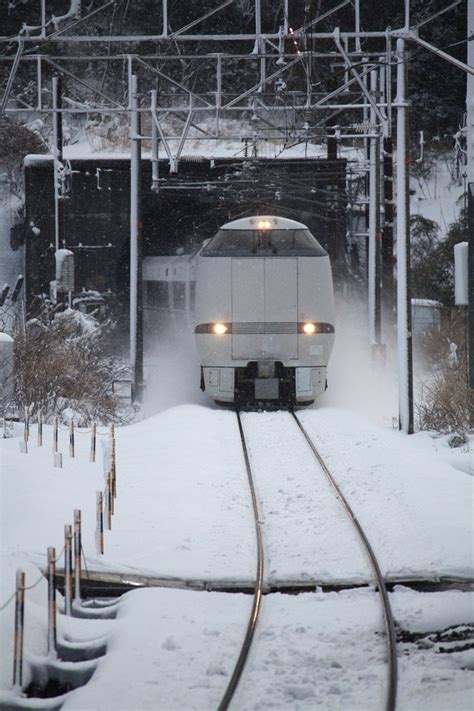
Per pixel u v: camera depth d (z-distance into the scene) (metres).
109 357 103.19
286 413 84.44
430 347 115.06
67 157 139.38
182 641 31.17
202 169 140.12
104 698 26.92
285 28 78.38
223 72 176.62
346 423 77.19
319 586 37.41
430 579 37.53
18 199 162.62
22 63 181.62
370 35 76.12
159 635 31.48
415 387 101.12
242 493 53.22
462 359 87.62
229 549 41.72
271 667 29.47
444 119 186.75
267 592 37.12
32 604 34.41
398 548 41.47
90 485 53.38
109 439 68.56
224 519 47.06
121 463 59.97
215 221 143.75
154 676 28.39
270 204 130.62
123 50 177.88
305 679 28.44
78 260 139.12
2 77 181.62
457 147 174.75
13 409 77.44
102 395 89.94
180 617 33.34
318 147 157.62
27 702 27.61
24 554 39.75
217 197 129.62
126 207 140.75
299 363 86.44
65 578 36.03
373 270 107.44
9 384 76.81
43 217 138.25
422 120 186.62
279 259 86.88
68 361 87.25
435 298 140.25
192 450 64.38
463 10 178.62
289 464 61.75
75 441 68.25
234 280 86.75
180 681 28.12
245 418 81.62
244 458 63.34
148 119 169.50
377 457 62.16
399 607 34.81
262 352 86.12
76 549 36.72
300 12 160.00
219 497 51.72
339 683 28.06
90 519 46.12
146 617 33.03
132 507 48.66
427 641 31.66
